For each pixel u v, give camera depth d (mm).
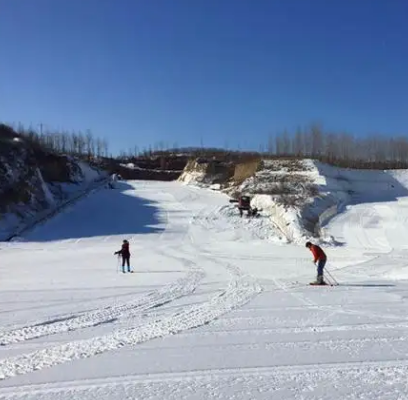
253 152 100875
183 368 7793
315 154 93000
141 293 15633
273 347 8977
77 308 13133
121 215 49750
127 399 6508
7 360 8305
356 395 6547
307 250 33625
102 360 8289
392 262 26672
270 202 50188
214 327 10633
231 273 21281
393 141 103562
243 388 6852
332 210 51688
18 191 49000
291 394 6609
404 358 8188
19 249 33000
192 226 44625
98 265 25078
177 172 97250
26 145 61594
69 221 46500
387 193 67250
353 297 14305
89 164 84562
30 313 12492
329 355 8398
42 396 6633
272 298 14320
